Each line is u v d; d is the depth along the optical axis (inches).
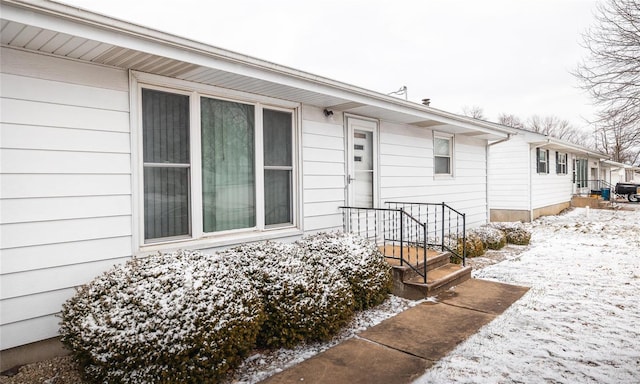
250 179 192.9
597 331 144.2
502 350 128.7
